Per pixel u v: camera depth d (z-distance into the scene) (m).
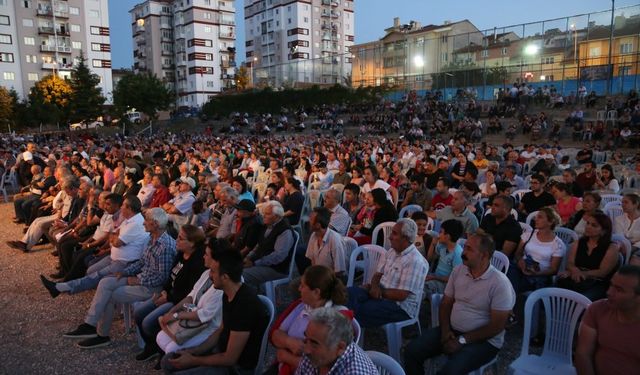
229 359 3.04
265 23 83.62
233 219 6.09
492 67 31.61
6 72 56.06
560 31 29.03
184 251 4.07
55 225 7.26
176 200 7.43
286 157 15.65
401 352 3.92
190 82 76.94
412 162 13.34
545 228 4.52
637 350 2.50
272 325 3.28
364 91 36.16
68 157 13.16
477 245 3.22
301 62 44.97
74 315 5.02
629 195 5.20
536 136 22.41
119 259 4.91
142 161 14.55
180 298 4.02
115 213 5.80
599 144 18.16
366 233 5.98
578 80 28.11
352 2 85.88
